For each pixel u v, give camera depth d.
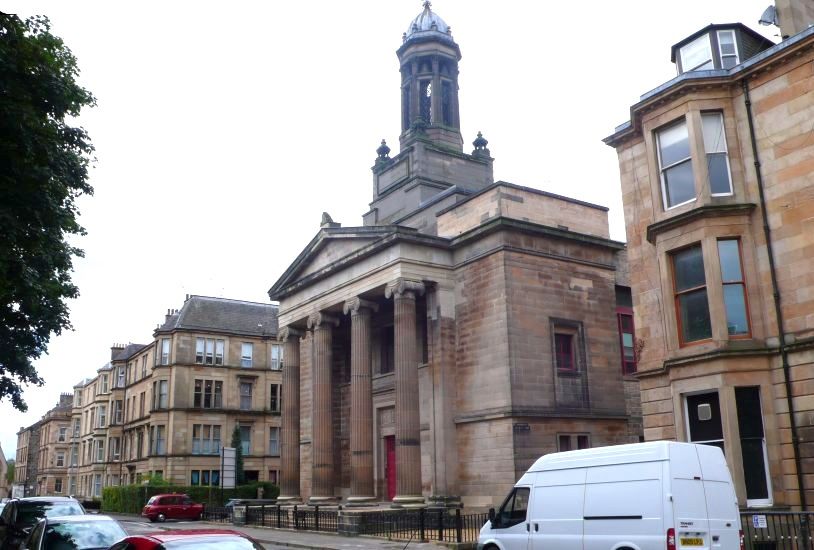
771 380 20.88
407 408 34.12
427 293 36.84
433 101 47.47
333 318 41.47
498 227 34.47
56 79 20.30
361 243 38.44
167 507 47.47
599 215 39.50
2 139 18.03
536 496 17.72
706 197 22.17
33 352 27.56
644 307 24.72
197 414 69.50
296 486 42.78
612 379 36.59
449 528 28.00
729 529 15.30
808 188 20.78
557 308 35.53
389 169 48.19
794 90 21.39
